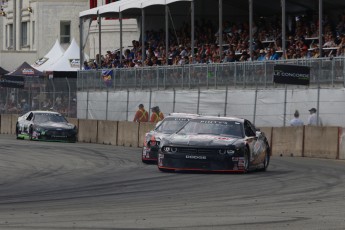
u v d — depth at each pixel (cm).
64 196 1908
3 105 6297
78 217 1497
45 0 8375
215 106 4344
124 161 3067
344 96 3612
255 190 2012
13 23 8838
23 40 8850
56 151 3619
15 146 3953
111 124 4541
